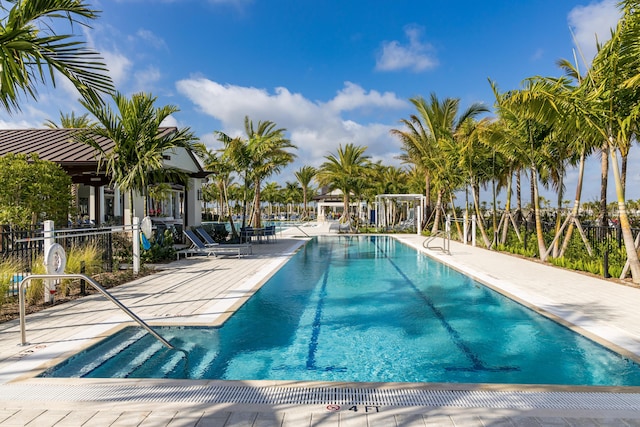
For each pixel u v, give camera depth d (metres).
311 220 53.81
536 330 5.34
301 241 19.66
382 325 5.65
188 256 12.86
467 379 3.83
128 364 4.12
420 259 13.31
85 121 29.41
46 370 3.53
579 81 9.60
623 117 7.65
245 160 19.00
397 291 8.00
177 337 4.95
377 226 30.23
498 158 15.34
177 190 17.41
